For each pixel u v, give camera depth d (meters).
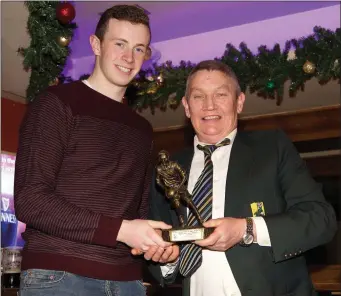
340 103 4.75
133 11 1.93
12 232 4.36
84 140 1.76
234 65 3.55
